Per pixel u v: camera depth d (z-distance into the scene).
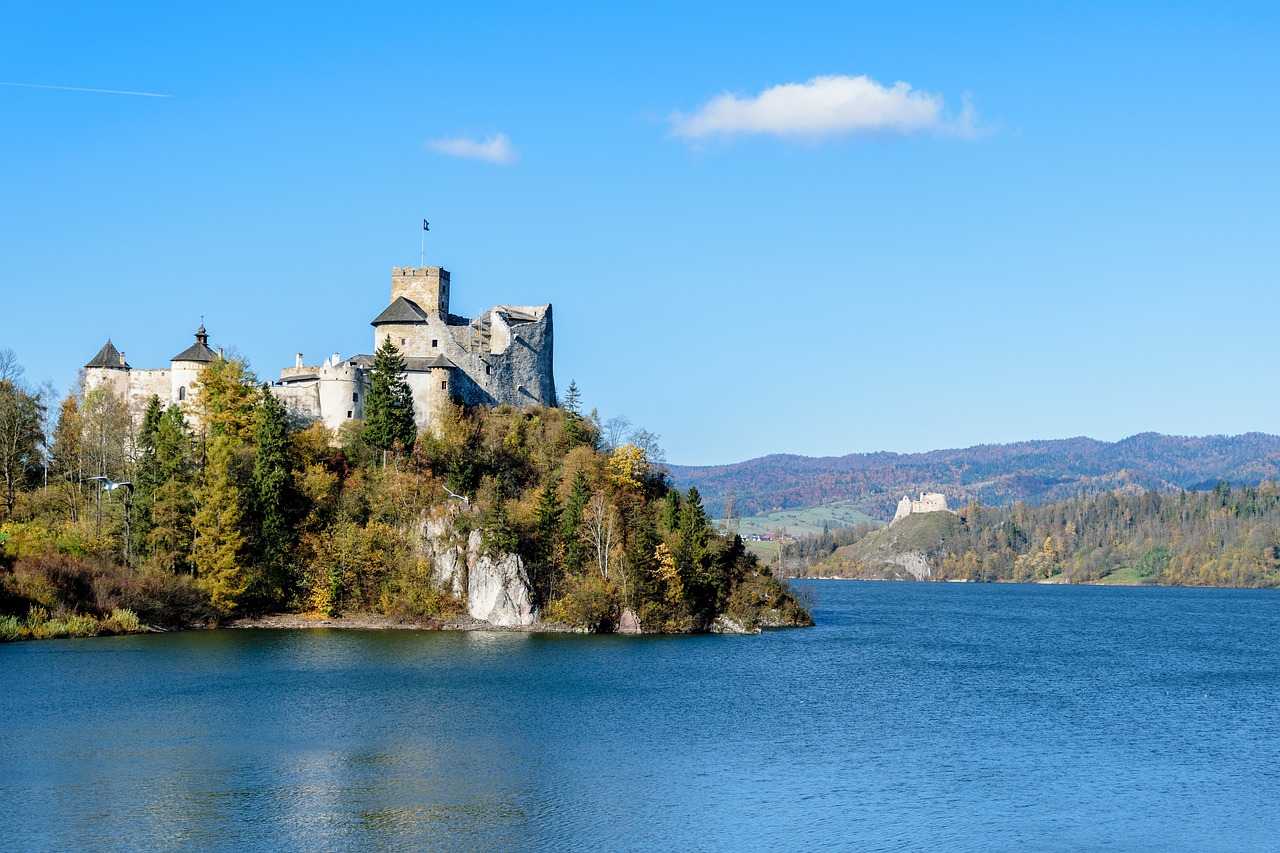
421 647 142.25
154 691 108.69
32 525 160.88
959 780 83.00
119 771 80.62
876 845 68.88
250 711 100.31
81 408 183.75
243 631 155.25
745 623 174.00
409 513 169.88
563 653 139.88
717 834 70.31
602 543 168.88
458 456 175.62
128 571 157.75
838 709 108.56
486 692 111.62
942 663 148.62
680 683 120.56
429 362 193.50
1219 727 104.31
